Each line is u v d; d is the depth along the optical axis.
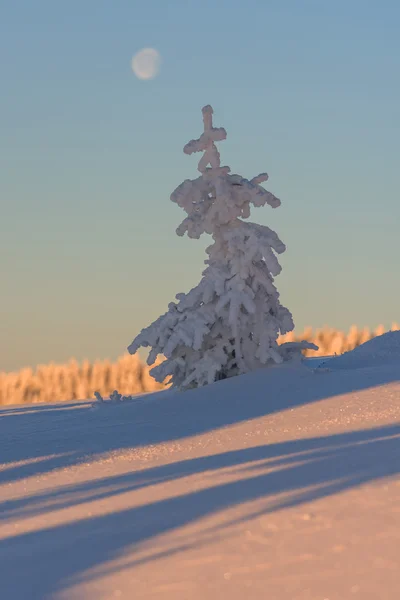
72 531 8.66
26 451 16.44
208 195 23.38
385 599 5.51
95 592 6.31
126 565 6.92
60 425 19.55
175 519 8.41
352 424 14.88
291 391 19.41
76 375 88.75
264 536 7.25
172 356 23.31
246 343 22.81
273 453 12.44
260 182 23.17
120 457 14.82
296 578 6.08
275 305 23.14
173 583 6.29
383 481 8.80
